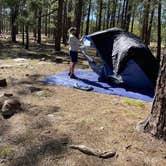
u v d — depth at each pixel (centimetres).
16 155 288
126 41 607
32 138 320
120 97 498
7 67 730
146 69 571
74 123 355
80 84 575
